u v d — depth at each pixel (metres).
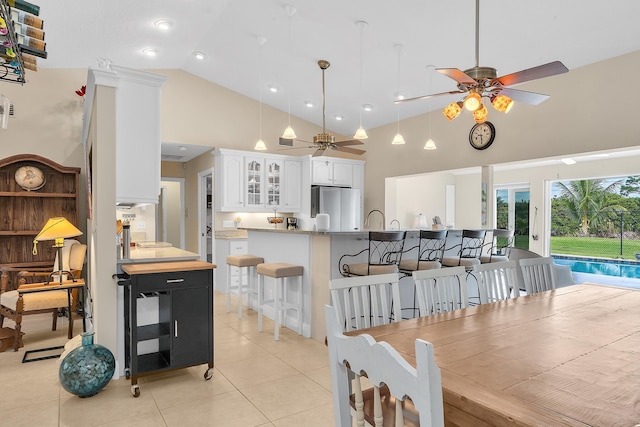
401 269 3.97
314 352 3.45
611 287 2.75
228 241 5.93
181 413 2.38
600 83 4.02
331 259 3.68
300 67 5.14
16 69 2.69
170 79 5.80
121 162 2.94
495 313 2.01
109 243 2.85
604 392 1.10
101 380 2.56
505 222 8.09
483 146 5.08
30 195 4.43
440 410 0.84
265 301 4.22
